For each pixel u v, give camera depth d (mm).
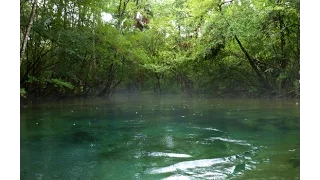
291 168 3859
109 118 9453
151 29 23547
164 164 4266
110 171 3973
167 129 7258
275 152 4789
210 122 8219
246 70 18234
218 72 18719
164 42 24031
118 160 4531
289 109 11047
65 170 4031
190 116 9664
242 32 14227
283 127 7152
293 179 3398
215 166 4082
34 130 7227
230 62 18375
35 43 15852
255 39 15578
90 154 4910
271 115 9383
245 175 3613
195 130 7051
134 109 12461
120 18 21125
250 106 12641
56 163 4383
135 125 7957
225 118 8961
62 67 17688
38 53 16422
